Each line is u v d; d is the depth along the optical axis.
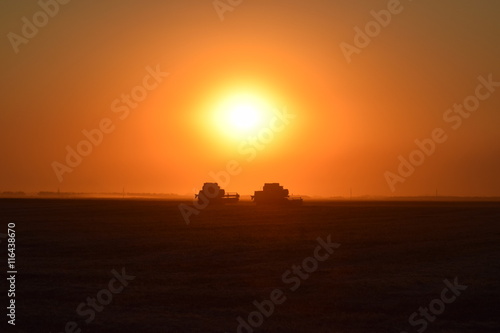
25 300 24.84
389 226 57.94
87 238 46.16
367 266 33.16
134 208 92.75
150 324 21.45
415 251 39.22
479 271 31.56
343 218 69.88
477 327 21.42
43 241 44.12
